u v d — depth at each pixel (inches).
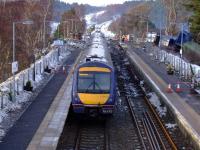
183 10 3941.9
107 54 1867.6
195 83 1733.5
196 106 1333.7
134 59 2997.0
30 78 1793.8
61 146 965.8
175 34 3897.6
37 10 3481.8
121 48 4136.3
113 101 1163.3
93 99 1147.9
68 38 4222.4
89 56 1542.8
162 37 3688.5
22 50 2955.2
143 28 5388.8
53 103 1333.7
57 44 2992.1
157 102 1544.0
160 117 1280.8
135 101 1557.6
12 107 1248.8
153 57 3193.9
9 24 3063.5
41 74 1979.6
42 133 994.7
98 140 1042.1
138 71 2447.1
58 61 2679.6
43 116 1157.7
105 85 1167.6
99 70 1181.1
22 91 1499.8
